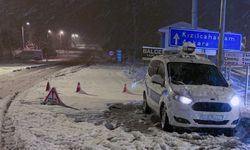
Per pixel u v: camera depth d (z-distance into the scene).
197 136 7.95
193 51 10.41
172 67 9.32
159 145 7.07
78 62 46.88
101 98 13.95
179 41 14.38
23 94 14.37
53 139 7.42
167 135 7.89
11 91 15.37
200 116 7.85
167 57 10.02
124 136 7.78
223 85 9.08
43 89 16.17
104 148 6.77
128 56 61.09
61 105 11.93
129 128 8.73
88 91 16.06
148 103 10.42
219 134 8.34
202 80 9.05
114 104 12.38
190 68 9.37
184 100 7.94
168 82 8.76
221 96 8.06
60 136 7.69
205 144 7.39
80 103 12.52
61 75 24.95
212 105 7.92
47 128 8.41
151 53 16.77
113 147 6.89
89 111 10.95
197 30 14.59
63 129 8.37
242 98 14.88
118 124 9.17
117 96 14.68
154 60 10.92
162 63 9.82
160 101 8.85
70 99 13.43
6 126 8.55
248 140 7.89
